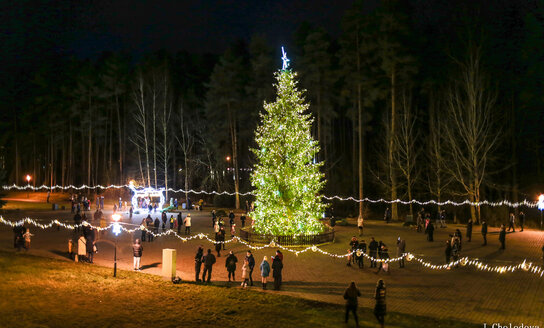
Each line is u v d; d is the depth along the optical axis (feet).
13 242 98.22
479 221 135.95
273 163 104.83
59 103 254.88
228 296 59.47
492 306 55.67
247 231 111.45
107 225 131.54
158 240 106.32
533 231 121.80
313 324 48.42
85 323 46.80
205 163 223.92
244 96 217.97
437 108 169.07
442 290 63.10
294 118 104.73
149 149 237.86
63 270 69.87
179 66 273.33
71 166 270.05
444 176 163.53
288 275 72.13
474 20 160.45
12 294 55.01
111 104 246.47
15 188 270.87
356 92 180.14
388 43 149.38
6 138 274.57
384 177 187.73
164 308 53.42
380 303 46.75
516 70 168.96
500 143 153.89
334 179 186.09
